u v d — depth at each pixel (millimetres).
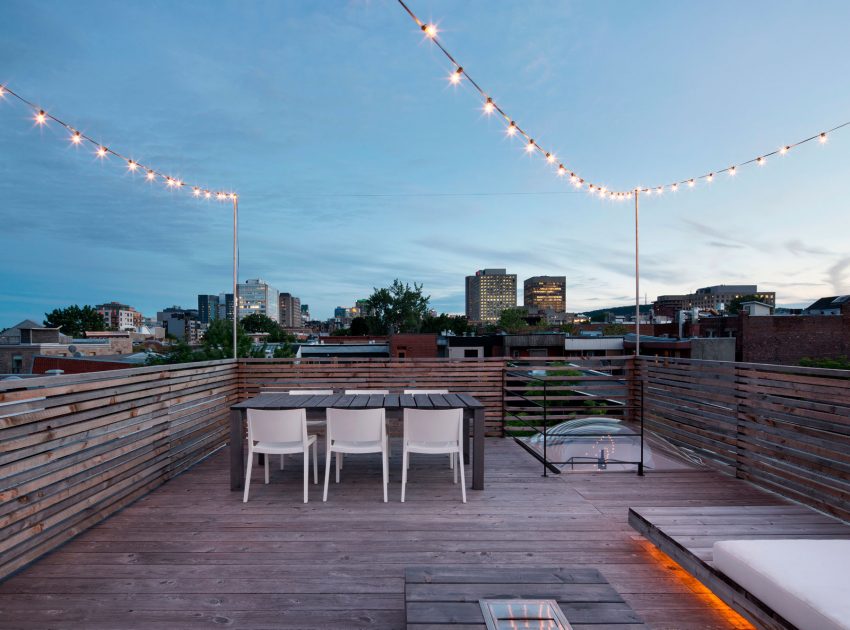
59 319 65188
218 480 4129
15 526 2447
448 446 3725
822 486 3273
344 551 2701
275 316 181625
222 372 5480
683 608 2143
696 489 3875
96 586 2311
